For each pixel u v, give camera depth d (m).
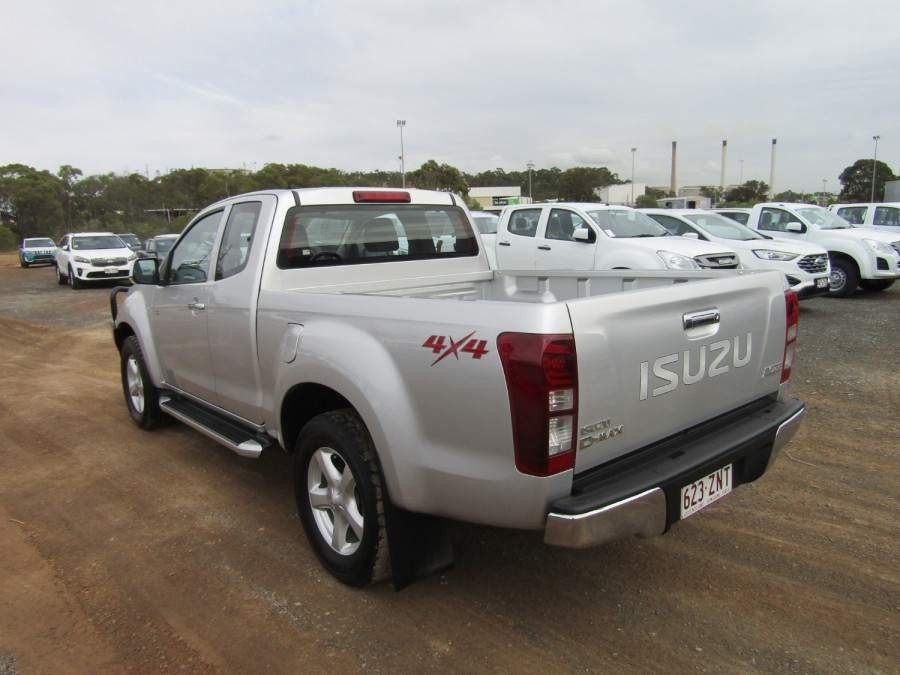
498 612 2.79
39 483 4.35
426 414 2.44
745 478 2.83
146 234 57.03
